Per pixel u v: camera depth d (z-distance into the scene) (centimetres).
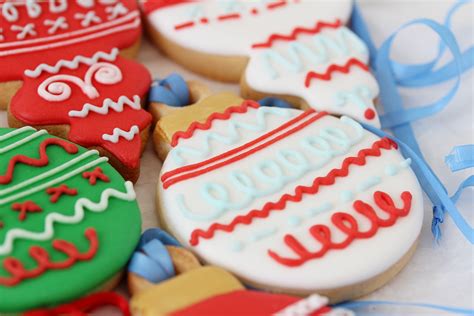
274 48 34
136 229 28
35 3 34
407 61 36
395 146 31
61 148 29
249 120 31
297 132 31
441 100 33
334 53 34
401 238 28
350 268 27
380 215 29
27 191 28
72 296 26
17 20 33
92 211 28
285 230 28
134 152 30
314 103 32
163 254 28
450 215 30
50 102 31
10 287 26
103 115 31
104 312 27
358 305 28
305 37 35
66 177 29
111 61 33
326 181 29
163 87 33
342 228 28
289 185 29
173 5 35
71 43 33
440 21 38
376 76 35
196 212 28
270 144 30
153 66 35
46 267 26
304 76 33
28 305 26
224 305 26
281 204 29
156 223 30
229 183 29
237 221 28
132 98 31
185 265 27
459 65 33
